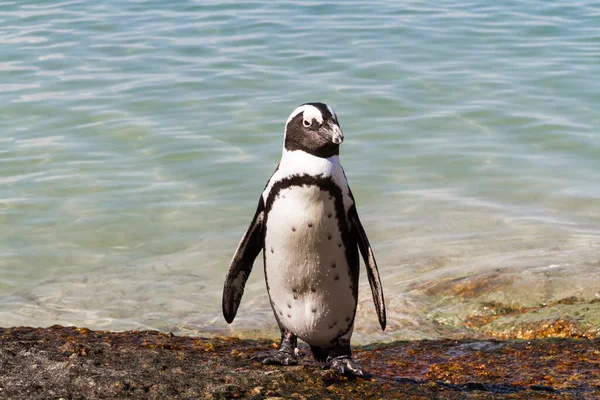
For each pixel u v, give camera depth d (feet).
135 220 49.06
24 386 21.59
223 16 92.32
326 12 94.32
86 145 58.95
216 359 24.79
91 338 28.86
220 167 55.52
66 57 78.13
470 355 30.81
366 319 36.52
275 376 23.18
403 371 29.09
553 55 78.43
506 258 41.96
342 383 23.53
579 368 28.55
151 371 22.79
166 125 62.39
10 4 97.66
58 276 42.93
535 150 58.80
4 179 53.67
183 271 43.42
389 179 54.60
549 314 34.91
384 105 66.69
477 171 55.57
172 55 78.95
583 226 48.01
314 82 71.67
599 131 61.41
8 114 64.39
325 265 24.29
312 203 23.50
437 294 38.11
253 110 65.26
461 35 85.10
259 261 44.86
